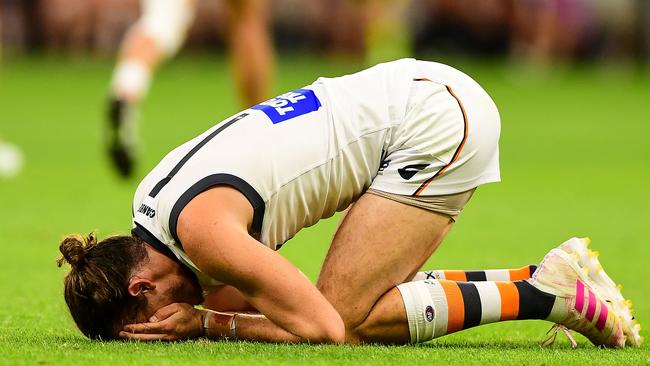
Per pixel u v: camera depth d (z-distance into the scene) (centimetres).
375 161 1522
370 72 1578
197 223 1379
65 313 1683
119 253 1414
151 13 3312
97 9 8212
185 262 1420
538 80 7856
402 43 8106
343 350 1366
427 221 1497
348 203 1545
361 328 1457
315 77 6962
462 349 1445
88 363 1294
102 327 1433
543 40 8219
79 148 4609
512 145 5006
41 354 1347
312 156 1475
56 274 2120
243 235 1384
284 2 8325
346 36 8094
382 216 1486
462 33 8100
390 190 1495
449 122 1505
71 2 8225
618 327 1487
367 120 1517
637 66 8481
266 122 1479
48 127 5297
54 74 7675
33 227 2747
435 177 1492
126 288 1408
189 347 1387
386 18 8062
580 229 2897
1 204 3150
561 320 1483
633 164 4431
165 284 1426
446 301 1461
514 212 3234
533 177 4053
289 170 1457
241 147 1443
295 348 1371
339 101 1527
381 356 1355
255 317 1446
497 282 1491
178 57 8550
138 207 1455
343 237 1486
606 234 2816
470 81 1575
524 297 1473
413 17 8062
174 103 6256
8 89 6856
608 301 1507
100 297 1404
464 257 2422
